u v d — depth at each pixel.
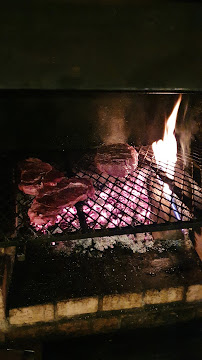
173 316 0.75
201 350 0.69
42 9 0.52
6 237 0.65
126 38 0.57
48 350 0.68
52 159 0.97
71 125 0.92
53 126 0.91
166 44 0.58
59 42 0.55
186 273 0.74
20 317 0.67
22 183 0.80
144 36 0.57
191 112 0.84
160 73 0.60
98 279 0.72
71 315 0.70
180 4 0.55
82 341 0.71
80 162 0.97
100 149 0.94
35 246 0.80
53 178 0.84
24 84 0.57
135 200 0.92
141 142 1.01
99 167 0.88
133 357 0.67
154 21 0.56
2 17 0.52
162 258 0.78
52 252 0.79
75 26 0.54
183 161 0.91
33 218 0.72
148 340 0.71
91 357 0.67
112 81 0.60
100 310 0.70
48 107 0.86
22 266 0.75
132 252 0.79
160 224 0.68
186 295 0.72
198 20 0.57
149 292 0.70
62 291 0.69
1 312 0.65
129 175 0.91
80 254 0.78
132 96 0.88
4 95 0.74
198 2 0.55
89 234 0.66
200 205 0.78
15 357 0.67
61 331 0.71
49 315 0.68
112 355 0.68
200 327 0.75
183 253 0.79
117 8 0.54
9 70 0.56
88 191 0.81
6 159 0.94
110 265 0.75
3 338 0.70
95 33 0.55
